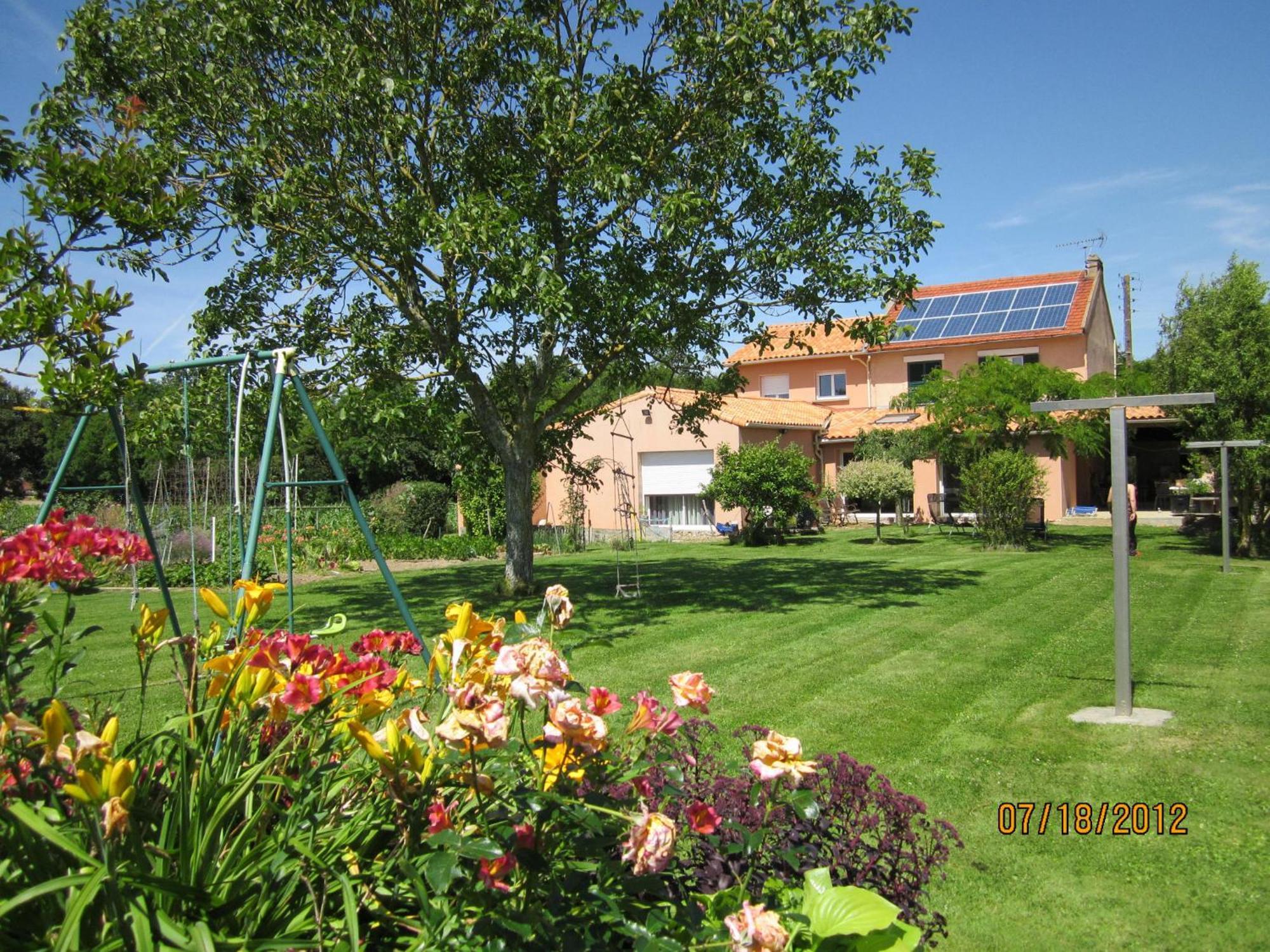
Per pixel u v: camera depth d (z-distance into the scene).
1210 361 13.93
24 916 1.54
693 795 2.49
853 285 10.55
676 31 10.81
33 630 2.05
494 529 22.72
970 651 7.68
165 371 3.77
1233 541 16.45
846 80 10.36
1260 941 3.02
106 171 2.94
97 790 1.38
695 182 10.99
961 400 17.94
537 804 1.68
